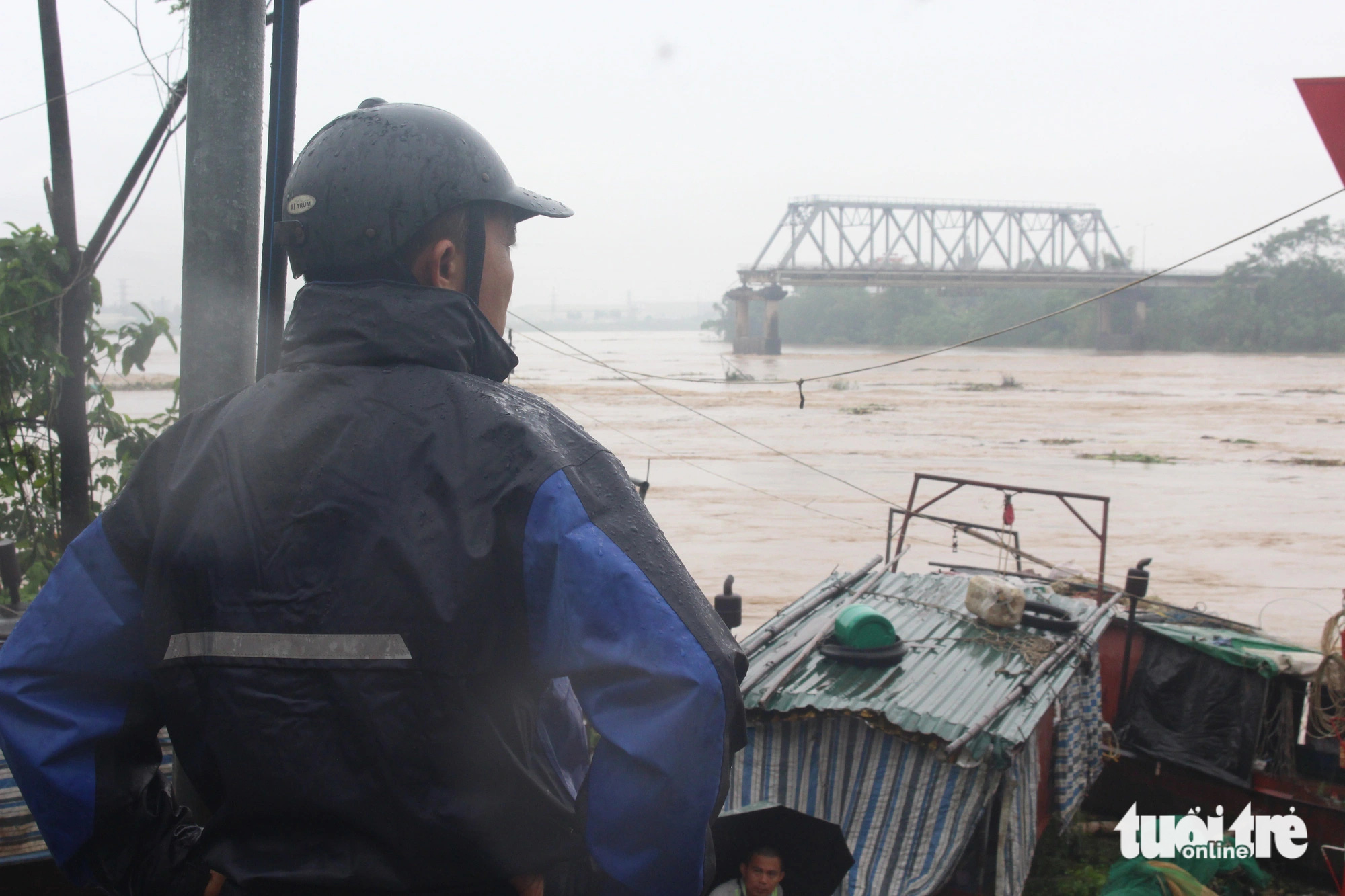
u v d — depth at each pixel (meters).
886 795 6.30
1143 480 30.42
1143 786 8.80
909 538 22.64
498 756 1.02
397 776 1.00
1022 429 41.44
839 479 29.30
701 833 0.95
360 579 1.02
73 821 1.13
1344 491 29.02
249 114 2.65
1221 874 7.33
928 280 93.62
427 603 1.01
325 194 1.18
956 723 6.03
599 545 1.00
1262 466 32.94
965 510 25.89
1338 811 7.58
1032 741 6.72
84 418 7.64
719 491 27.50
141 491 1.16
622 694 0.97
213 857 1.06
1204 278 102.00
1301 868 7.68
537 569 1.01
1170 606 10.79
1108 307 101.00
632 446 35.53
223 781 1.06
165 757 3.60
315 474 1.06
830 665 6.99
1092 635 7.88
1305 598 18.97
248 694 1.02
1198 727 8.49
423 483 1.05
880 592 8.70
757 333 145.62
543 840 1.07
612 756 0.97
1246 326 95.44
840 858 4.71
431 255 1.20
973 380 67.69
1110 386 61.94
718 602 8.85
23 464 7.74
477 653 1.01
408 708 1.00
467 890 1.04
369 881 1.00
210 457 1.11
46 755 1.10
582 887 1.15
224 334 2.64
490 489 1.04
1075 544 22.80
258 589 1.04
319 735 1.01
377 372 1.12
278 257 3.05
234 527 1.05
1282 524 24.95
